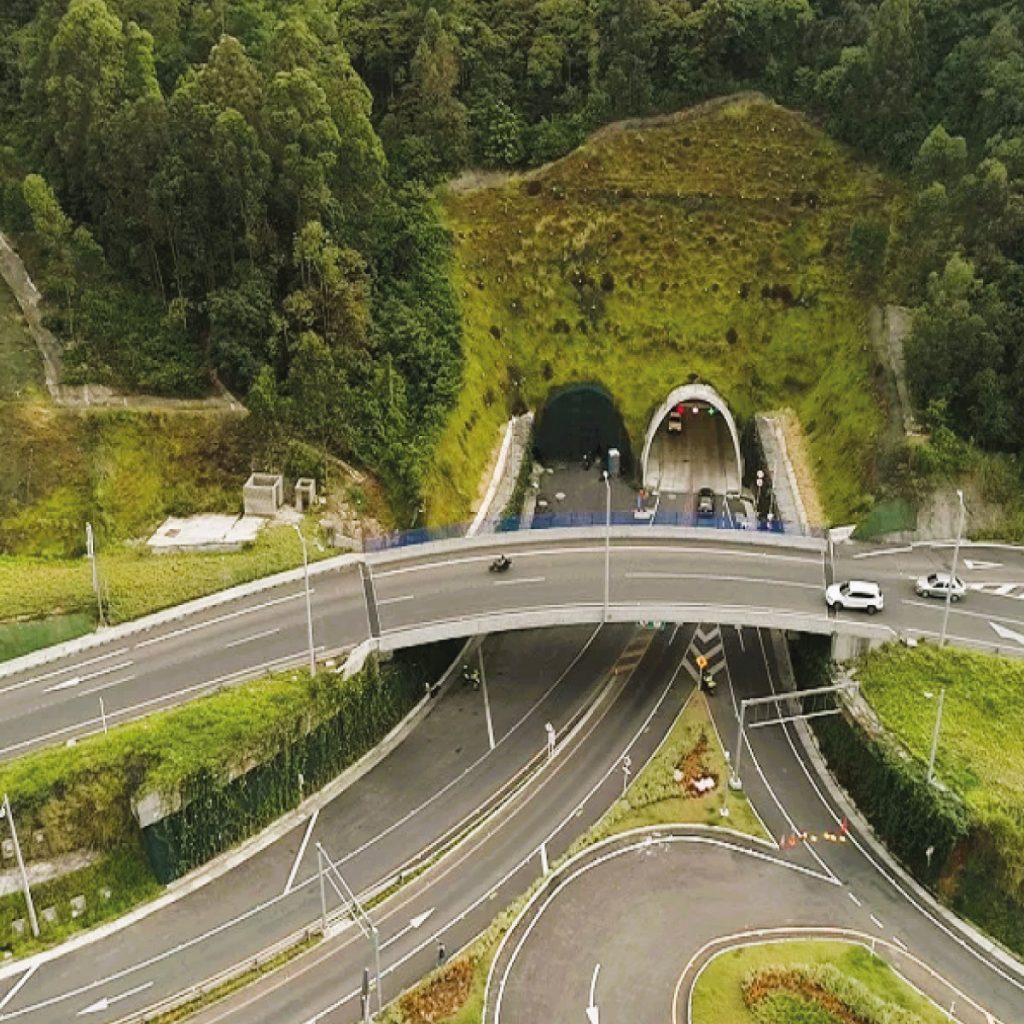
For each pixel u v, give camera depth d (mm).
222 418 95875
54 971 61750
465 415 108750
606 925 63250
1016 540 93312
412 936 64000
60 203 104562
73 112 99938
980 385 95312
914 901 66812
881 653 80250
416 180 120938
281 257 100688
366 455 99188
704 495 110062
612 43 130000
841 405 108125
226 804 69562
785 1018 56875
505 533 93625
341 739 77062
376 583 86688
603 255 123250
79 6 99188
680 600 83375
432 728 82375
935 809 67312
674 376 118062
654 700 84562
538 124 128625
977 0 121750
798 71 129875
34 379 95500
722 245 123250
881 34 120000
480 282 119625
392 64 127312
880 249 116875
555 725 82312
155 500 92312
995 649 79250
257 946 63500
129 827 67125
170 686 74500
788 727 81625
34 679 75625
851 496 99000
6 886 63875
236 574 85750
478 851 70438
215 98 97938
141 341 98125
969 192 103000
